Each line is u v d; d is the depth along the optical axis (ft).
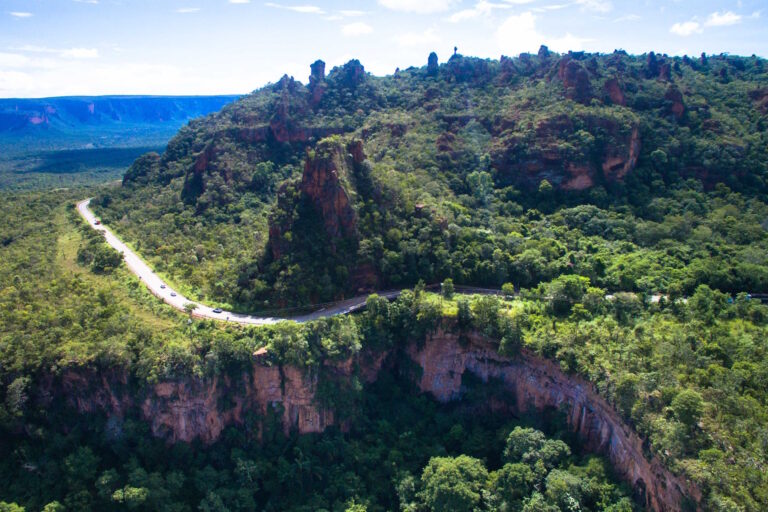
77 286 448.24
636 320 386.52
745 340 342.64
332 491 350.43
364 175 490.49
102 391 352.90
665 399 290.15
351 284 447.83
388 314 414.21
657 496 275.59
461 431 382.01
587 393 337.11
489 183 591.78
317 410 377.71
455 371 408.67
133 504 319.06
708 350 331.16
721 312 387.96
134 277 481.87
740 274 439.63
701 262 460.55
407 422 398.83
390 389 418.92
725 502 233.55
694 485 249.75
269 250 456.04
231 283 450.30
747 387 301.84
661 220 554.87
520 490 311.88
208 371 351.87
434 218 483.51
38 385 350.84
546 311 403.95
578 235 526.98
